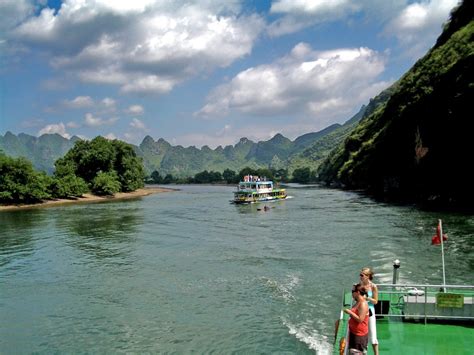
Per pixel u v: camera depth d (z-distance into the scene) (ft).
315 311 78.02
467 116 266.98
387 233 155.63
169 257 127.75
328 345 64.03
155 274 107.55
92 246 149.48
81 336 70.64
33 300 89.71
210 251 135.03
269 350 63.05
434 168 298.15
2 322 77.77
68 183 412.16
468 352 48.11
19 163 350.84
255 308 80.59
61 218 245.65
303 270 106.42
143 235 172.86
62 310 83.05
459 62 308.19
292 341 65.82
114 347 66.13
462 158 265.75
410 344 49.96
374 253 121.60
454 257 113.39
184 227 196.13
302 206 296.92
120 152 523.29
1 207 328.70
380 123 568.00
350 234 156.97
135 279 103.45
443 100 307.17
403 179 364.99
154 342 67.31
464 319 55.21
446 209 235.40
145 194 534.78
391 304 58.49
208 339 67.67
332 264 111.24
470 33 369.50
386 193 404.57
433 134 312.91
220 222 213.46
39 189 360.69
